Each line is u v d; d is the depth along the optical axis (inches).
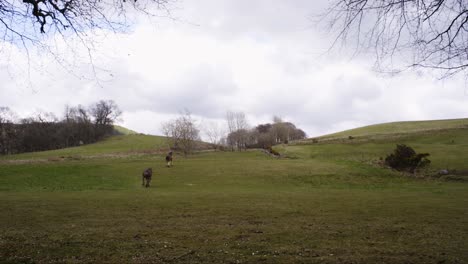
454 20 168.7
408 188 973.8
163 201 584.1
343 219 398.0
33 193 789.2
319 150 2330.2
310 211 462.9
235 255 245.1
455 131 2603.3
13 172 1322.6
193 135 2878.9
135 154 2513.5
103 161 1855.3
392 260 233.1
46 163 1683.1
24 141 3848.4
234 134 3683.6
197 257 240.1
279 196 685.9
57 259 233.6
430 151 1809.8
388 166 1405.0
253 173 1317.7
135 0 200.4
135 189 927.7
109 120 4702.3
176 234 313.3
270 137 4350.4
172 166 1556.3
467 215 430.3
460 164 1384.1
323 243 280.4
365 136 2920.8
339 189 957.8
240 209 482.0
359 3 174.2
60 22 207.6
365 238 298.8
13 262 225.1
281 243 280.1
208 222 376.8
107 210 471.5
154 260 233.0
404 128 3885.3
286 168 1421.0
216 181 1157.1
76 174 1305.4
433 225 360.5
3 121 3585.1
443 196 700.0
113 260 232.5
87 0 203.5
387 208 494.0
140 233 317.4
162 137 4507.9
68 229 335.9
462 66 172.7
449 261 231.5
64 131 4286.4
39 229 335.6
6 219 395.5
